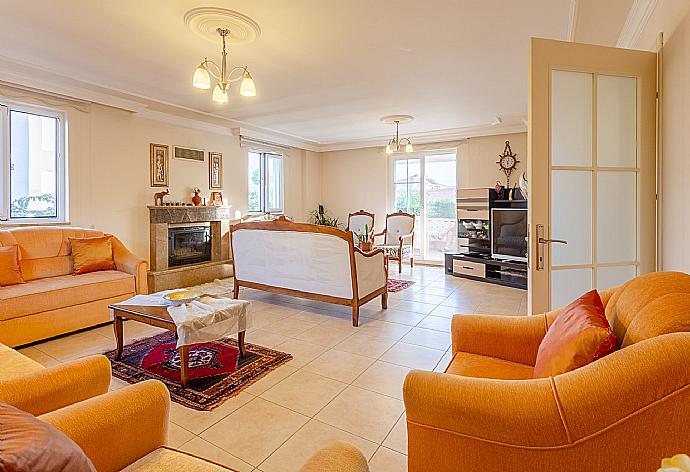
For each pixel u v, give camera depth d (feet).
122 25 9.14
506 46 10.44
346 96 15.11
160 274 16.72
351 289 12.12
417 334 11.26
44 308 10.44
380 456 5.85
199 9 8.40
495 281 18.29
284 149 24.66
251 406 7.28
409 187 24.88
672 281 3.98
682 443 3.00
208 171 19.77
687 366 2.99
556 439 3.26
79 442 3.41
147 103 15.67
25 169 13.24
